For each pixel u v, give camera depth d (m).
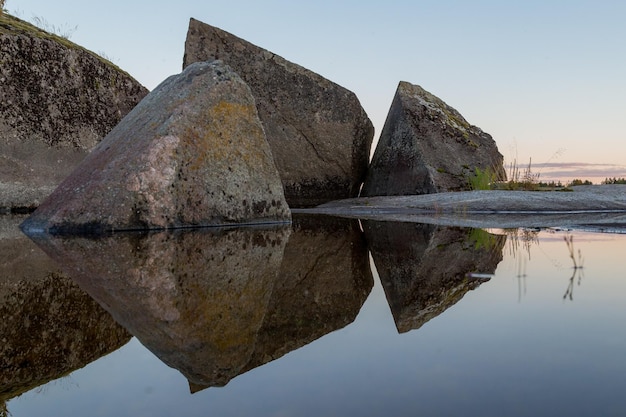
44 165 7.03
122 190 4.32
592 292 1.78
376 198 8.52
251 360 1.22
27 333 1.51
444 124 9.02
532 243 3.22
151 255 3.00
